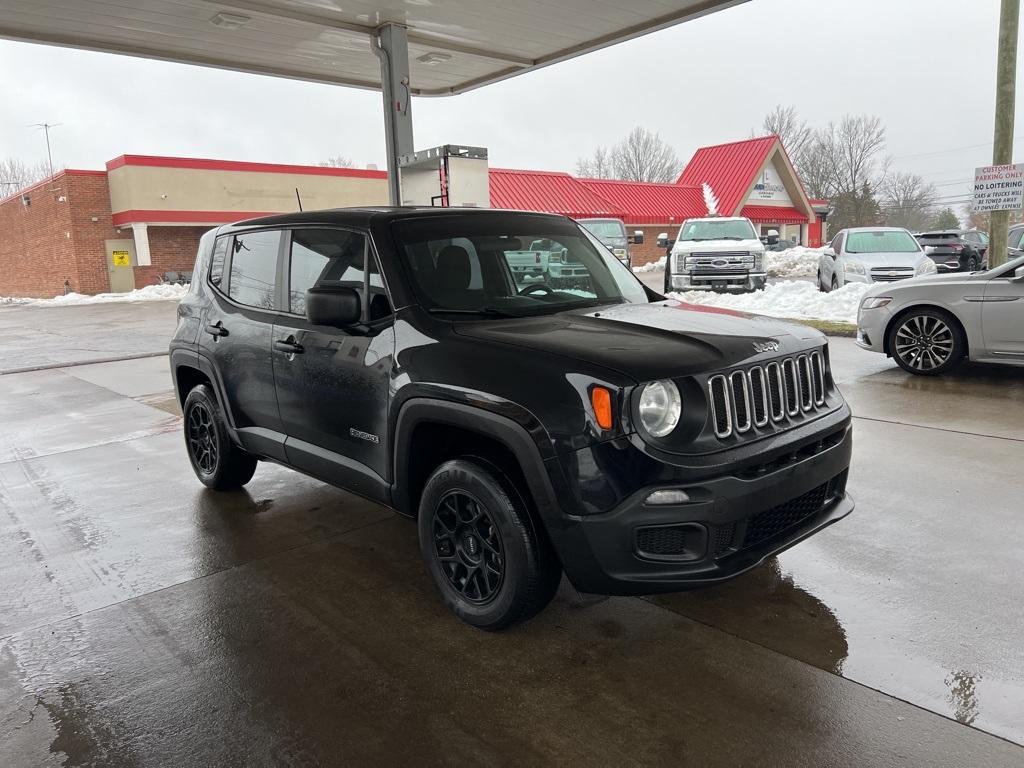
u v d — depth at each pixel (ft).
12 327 61.57
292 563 12.99
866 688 8.73
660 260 121.29
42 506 16.53
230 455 16.01
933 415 20.92
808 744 7.81
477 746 8.03
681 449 8.83
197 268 16.85
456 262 11.89
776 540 9.74
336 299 10.83
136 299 91.09
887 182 265.13
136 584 12.37
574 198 116.47
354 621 10.88
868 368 28.22
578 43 39.70
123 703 9.05
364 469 11.84
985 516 13.61
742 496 8.93
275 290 13.83
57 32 35.35
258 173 101.14
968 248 84.48
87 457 20.57
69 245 97.96
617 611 10.87
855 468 16.60
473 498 10.02
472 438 10.55
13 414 26.73
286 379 13.21
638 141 247.91
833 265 51.75
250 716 8.70
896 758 7.54
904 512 13.97
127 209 94.63
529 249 12.84
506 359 9.61
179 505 16.22
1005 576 11.32
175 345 16.78
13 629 10.99
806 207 143.84
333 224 12.64
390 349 11.00
